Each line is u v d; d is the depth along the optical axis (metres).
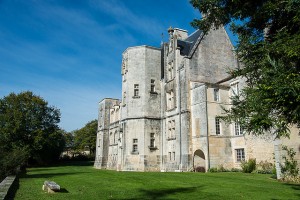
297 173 16.78
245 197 11.55
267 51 6.97
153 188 14.26
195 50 32.22
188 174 22.55
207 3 8.56
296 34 6.60
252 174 22.55
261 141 24.95
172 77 33.72
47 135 50.72
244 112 7.34
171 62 34.38
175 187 14.56
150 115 34.75
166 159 33.06
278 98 6.05
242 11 7.95
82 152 90.12
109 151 46.75
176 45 33.44
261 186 14.66
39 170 33.69
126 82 36.75
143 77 35.62
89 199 11.06
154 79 36.19
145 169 32.78
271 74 6.41
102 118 50.62
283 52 6.67
